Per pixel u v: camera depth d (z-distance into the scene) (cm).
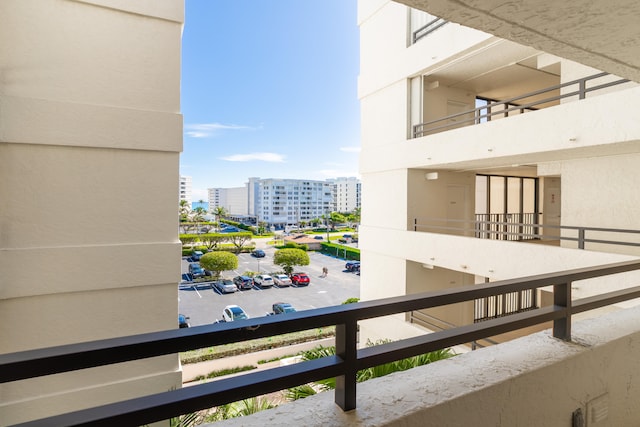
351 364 117
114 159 400
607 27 126
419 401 122
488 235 1131
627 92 521
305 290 3381
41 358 77
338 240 7569
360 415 114
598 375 174
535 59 866
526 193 1232
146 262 405
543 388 151
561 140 609
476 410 130
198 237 5356
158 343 89
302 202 11688
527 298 1252
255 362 1529
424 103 998
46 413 365
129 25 410
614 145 564
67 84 380
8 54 358
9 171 357
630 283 504
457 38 835
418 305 130
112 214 397
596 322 207
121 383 393
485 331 149
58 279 369
